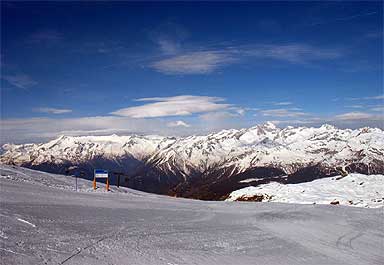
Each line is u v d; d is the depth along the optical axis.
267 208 27.31
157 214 19.47
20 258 8.52
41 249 9.49
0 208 14.33
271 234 16.70
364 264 13.14
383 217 25.05
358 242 17.03
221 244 13.31
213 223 18.31
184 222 17.59
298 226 19.86
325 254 13.95
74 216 15.29
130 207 21.27
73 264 8.61
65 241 10.70
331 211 26.55
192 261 10.52
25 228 11.62
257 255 12.33
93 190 31.92
